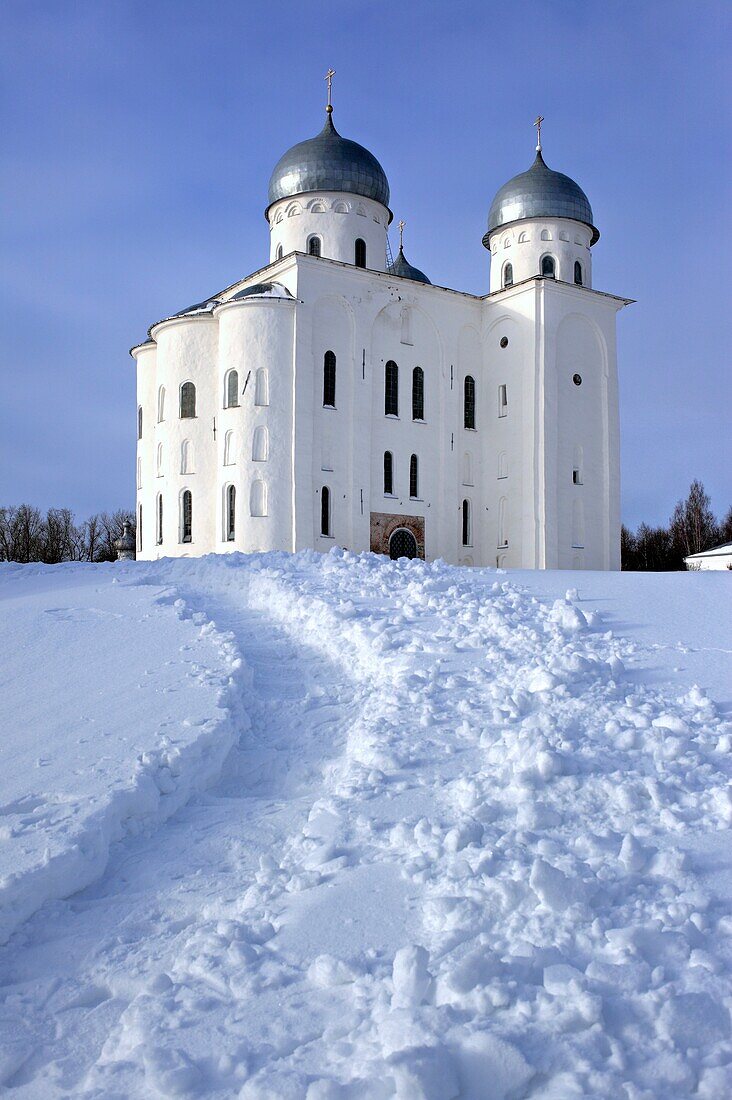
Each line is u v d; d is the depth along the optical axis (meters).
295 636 13.10
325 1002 4.88
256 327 39.91
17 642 13.06
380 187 46.28
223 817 7.89
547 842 6.12
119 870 7.03
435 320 45.84
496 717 8.61
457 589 14.36
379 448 43.22
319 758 9.02
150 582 18.23
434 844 6.29
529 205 49.16
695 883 5.60
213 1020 4.84
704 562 56.50
